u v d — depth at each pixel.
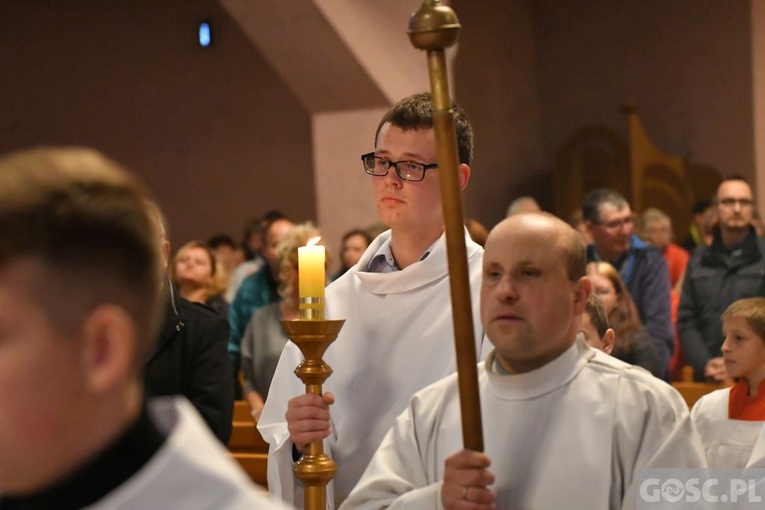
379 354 2.80
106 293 1.10
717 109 9.99
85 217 1.10
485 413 2.13
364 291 2.86
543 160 10.92
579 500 2.00
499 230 2.08
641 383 2.07
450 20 1.89
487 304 2.08
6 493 1.14
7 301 1.08
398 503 2.04
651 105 10.36
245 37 11.70
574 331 2.12
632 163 9.78
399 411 2.75
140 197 1.16
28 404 1.08
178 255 6.46
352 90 8.13
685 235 9.91
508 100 10.54
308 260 2.46
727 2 9.91
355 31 7.84
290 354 2.92
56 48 12.40
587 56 10.69
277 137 11.59
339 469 2.78
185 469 1.13
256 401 5.67
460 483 1.87
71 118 12.35
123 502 1.10
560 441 2.04
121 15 12.16
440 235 2.84
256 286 6.50
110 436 1.13
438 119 1.91
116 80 12.20
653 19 10.31
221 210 11.86
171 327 3.88
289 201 11.57
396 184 2.79
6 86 12.58
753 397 3.35
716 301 6.25
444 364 2.75
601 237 6.27
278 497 2.71
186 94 11.95
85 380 1.10
